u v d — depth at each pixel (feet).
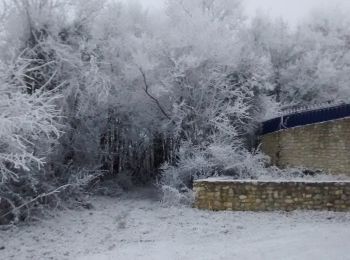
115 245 33.42
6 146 39.19
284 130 61.26
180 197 50.93
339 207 43.29
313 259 26.61
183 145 59.47
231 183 45.85
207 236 35.35
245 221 40.42
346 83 84.23
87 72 54.60
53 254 31.42
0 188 42.45
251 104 65.57
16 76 41.34
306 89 84.58
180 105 60.75
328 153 56.59
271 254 28.27
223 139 59.82
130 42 64.18
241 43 67.62
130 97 66.03
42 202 46.68
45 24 53.98
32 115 39.17
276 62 88.94
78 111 56.18
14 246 34.32
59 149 54.39
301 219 40.37
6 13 50.72
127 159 74.43
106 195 62.34
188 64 61.21
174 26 68.23
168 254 29.68
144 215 45.68
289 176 56.59
